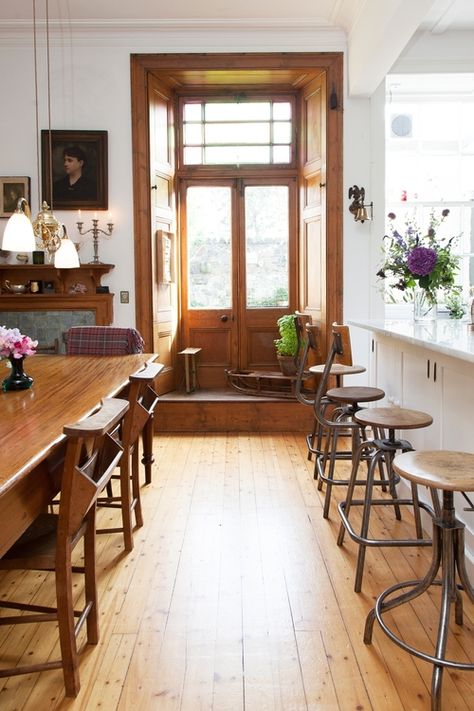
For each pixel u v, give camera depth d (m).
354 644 2.10
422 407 3.00
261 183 5.87
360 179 5.21
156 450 4.67
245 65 5.17
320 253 5.37
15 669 1.80
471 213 5.84
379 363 3.81
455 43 5.17
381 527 3.11
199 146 5.86
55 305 5.21
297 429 5.27
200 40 5.16
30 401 2.50
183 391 5.74
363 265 5.25
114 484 3.87
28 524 1.71
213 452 4.61
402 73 5.19
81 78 5.18
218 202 5.91
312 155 5.50
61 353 5.23
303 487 3.78
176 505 3.47
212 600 2.40
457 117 5.84
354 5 4.61
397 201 5.80
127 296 5.29
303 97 5.65
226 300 5.98
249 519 3.25
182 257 5.91
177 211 5.87
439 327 3.26
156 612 2.31
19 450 1.72
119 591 2.48
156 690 1.86
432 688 1.73
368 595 2.44
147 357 4.01
